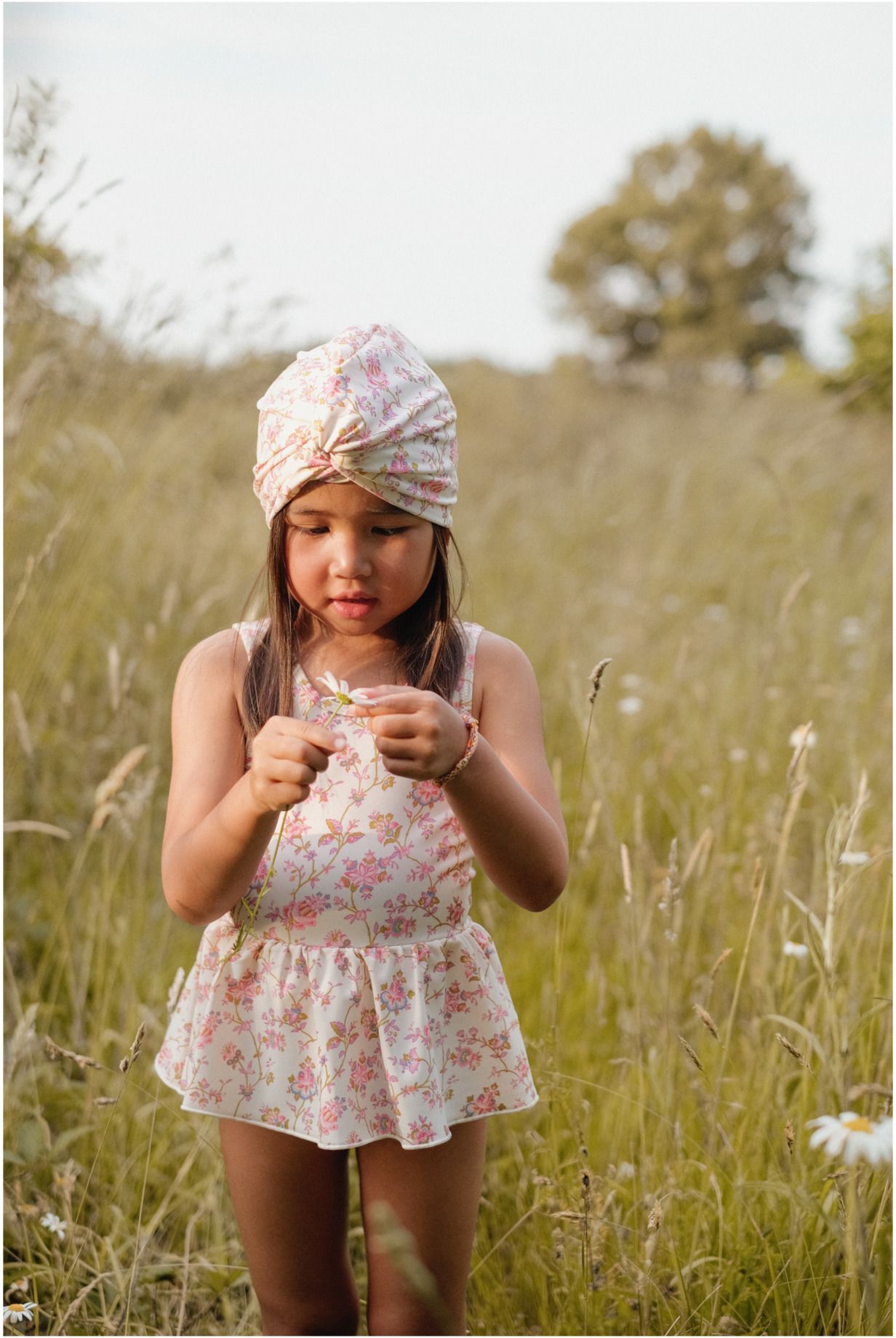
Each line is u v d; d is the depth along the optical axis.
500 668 1.69
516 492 6.79
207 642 1.72
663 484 7.55
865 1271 1.57
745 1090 2.13
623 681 4.09
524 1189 2.00
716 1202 1.92
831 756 3.31
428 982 1.58
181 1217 2.11
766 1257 1.84
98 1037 2.33
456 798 1.44
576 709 2.43
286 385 1.54
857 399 7.08
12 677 3.11
